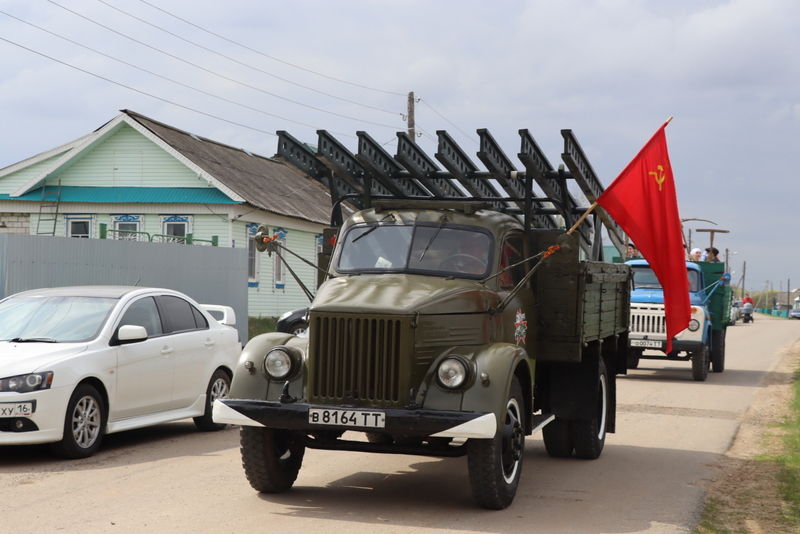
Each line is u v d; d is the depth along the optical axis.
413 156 9.86
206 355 11.73
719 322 21.89
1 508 7.25
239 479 8.58
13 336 10.16
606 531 6.89
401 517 7.20
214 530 6.62
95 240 19.19
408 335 7.11
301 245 35.44
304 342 7.85
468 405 7.08
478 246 8.45
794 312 104.19
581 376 9.93
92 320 10.35
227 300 22.81
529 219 9.37
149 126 31.09
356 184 10.16
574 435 10.15
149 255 20.50
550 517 7.32
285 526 6.79
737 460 10.27
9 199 31.31
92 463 9.36
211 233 30.25
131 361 10.36
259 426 7.49
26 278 17.83
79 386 9.65
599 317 9.88
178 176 31.22
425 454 7.51
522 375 7.90
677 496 8.27
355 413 7.05
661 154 9.92
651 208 9.81
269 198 32.62
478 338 7.73
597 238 10.89
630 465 9.91
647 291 21.03
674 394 17.20
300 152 9.91
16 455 9.84
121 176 31.59
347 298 7.38
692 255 25.83
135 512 7.15
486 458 7.20
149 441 10.96
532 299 9.02
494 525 6.98
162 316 11.23
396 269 8.30
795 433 12.31
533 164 9.16
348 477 8.88
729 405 15.54
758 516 7.55
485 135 9.09
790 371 23.09
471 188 10.33
